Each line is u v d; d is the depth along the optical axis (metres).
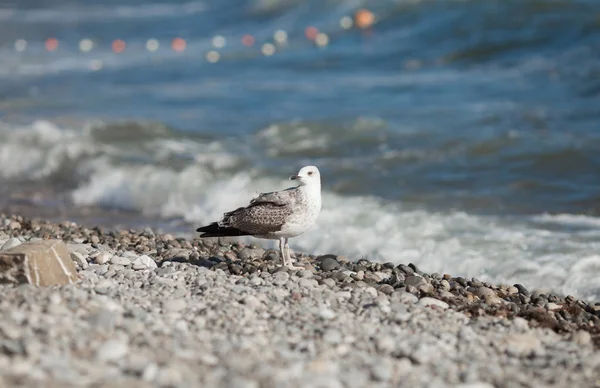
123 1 74.50
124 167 20.48
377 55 37.25
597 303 11.27
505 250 13.73
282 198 10.88
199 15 57.75
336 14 46.19
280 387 6.71
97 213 17.42
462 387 7.22
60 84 35.50
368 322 8.99
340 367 7.47
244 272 11.13
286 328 8.54
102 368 6.86
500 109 25.64
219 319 8.61
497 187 18.56
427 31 38.00
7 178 20.88
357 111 27.11
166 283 10.00
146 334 7.82
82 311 8.26
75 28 56.78
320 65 37.03
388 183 19.12
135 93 32.97
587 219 15.84
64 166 21.44
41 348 7.11
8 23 59.44
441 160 20.78
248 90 32.47
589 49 31.42
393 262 13.39
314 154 22.27
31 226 14.70
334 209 16.50
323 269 11.97
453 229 15.21
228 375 6.92
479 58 34.19
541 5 35.19
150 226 16.23
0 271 9.26
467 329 8.93
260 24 50.75
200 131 25.31
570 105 25.41
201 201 17.75
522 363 8.16
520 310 10.04
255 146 23.25
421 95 28.88
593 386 7.63
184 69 38.97
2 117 27.66
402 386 7.15
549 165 19.95
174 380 6.67
